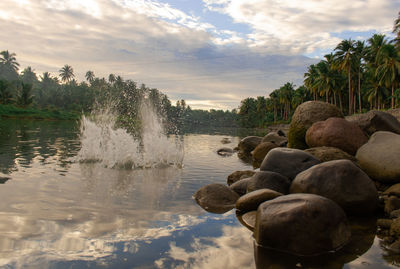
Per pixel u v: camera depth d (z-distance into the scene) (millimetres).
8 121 34938
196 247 3262
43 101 81875
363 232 3861
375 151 6129
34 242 3193
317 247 3238
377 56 37219
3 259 2795
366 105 54000
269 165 6445
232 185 6156
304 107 10633
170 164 9188
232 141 22750
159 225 3904
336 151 6969
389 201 4727
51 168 7352
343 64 42688
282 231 3326
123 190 5625
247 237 3643
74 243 3215
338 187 4605
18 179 6051
